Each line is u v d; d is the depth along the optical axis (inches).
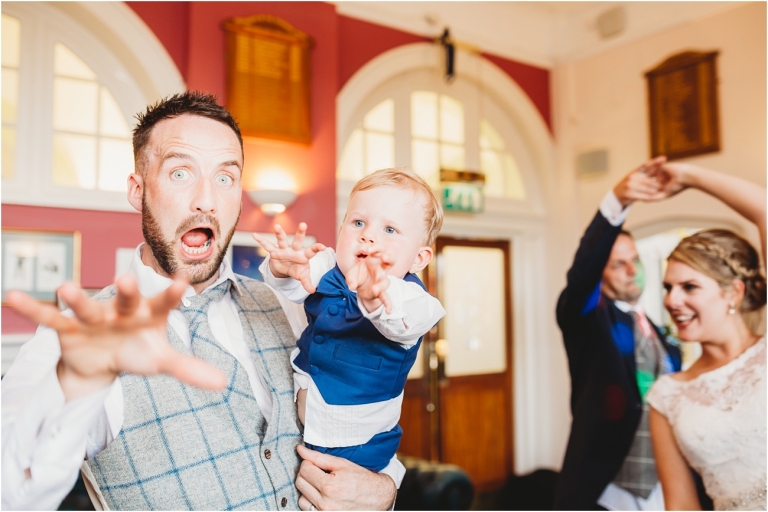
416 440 179.8
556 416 195.8
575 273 160.7
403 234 43.6
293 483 42.4
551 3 187.0
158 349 23.1
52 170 129.0
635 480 145.6
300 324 51.5
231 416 40.7
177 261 40.6
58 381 25.2
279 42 143.4
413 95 182.1
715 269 138.9
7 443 26.1
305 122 145.6
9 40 127.0
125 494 37.0
